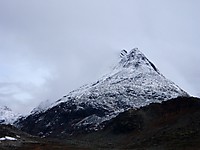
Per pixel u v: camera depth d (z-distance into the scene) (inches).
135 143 6033.5
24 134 7081.7
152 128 7608.3
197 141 4940.9
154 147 5098.4
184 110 7829.7
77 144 6481.3
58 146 5324.8
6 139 5344.5
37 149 4758.9
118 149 5251.0
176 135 5575.8
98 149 5231.3
